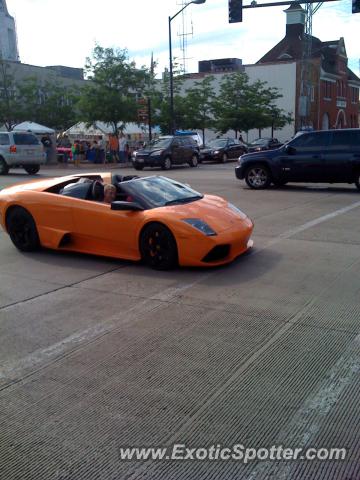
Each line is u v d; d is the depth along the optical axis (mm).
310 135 14266
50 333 4539
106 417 3164
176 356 3980
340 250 7246
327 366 3762
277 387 3467
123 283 5984
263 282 5836
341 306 5008
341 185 15695
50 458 2795
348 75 66438
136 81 30094
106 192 7000
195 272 6320
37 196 7414
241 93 43469
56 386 3582
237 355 3971
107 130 33094
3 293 5734
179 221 6223
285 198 12914
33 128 30266
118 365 3861
